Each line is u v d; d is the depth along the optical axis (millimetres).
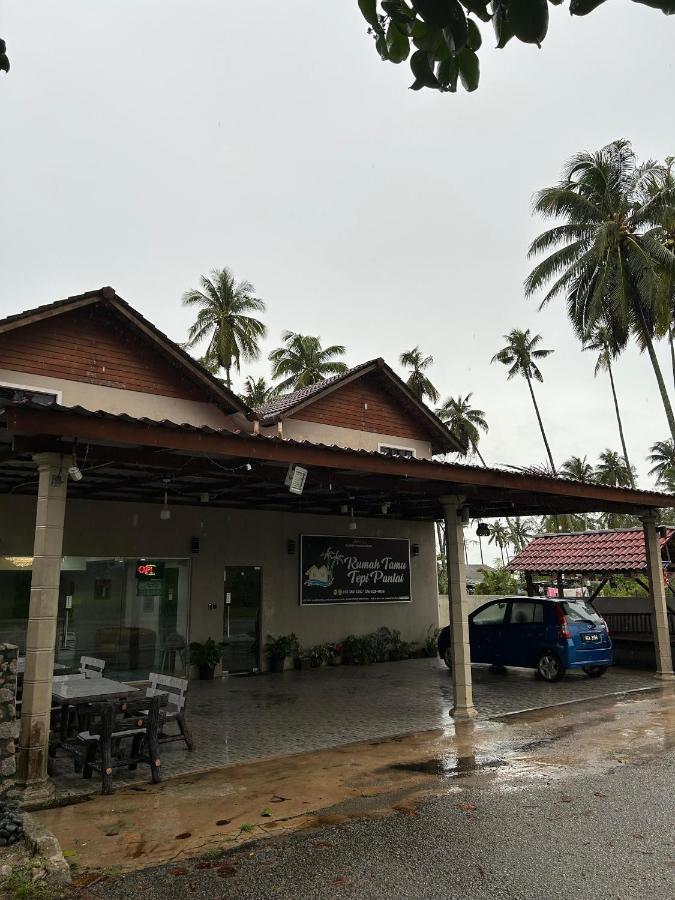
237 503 14148
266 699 11555
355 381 18172
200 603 13891
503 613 14172
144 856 5031
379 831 5430
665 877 4480
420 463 8977
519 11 1451
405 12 1736
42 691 6645
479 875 4574
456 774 7004
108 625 12750
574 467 63906
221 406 15219
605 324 28016
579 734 8750
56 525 6945
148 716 7117
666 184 26312
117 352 13734
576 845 5051
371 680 13586
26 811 6074
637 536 17250
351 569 16375
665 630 13727
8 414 5996
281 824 5652
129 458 7609
